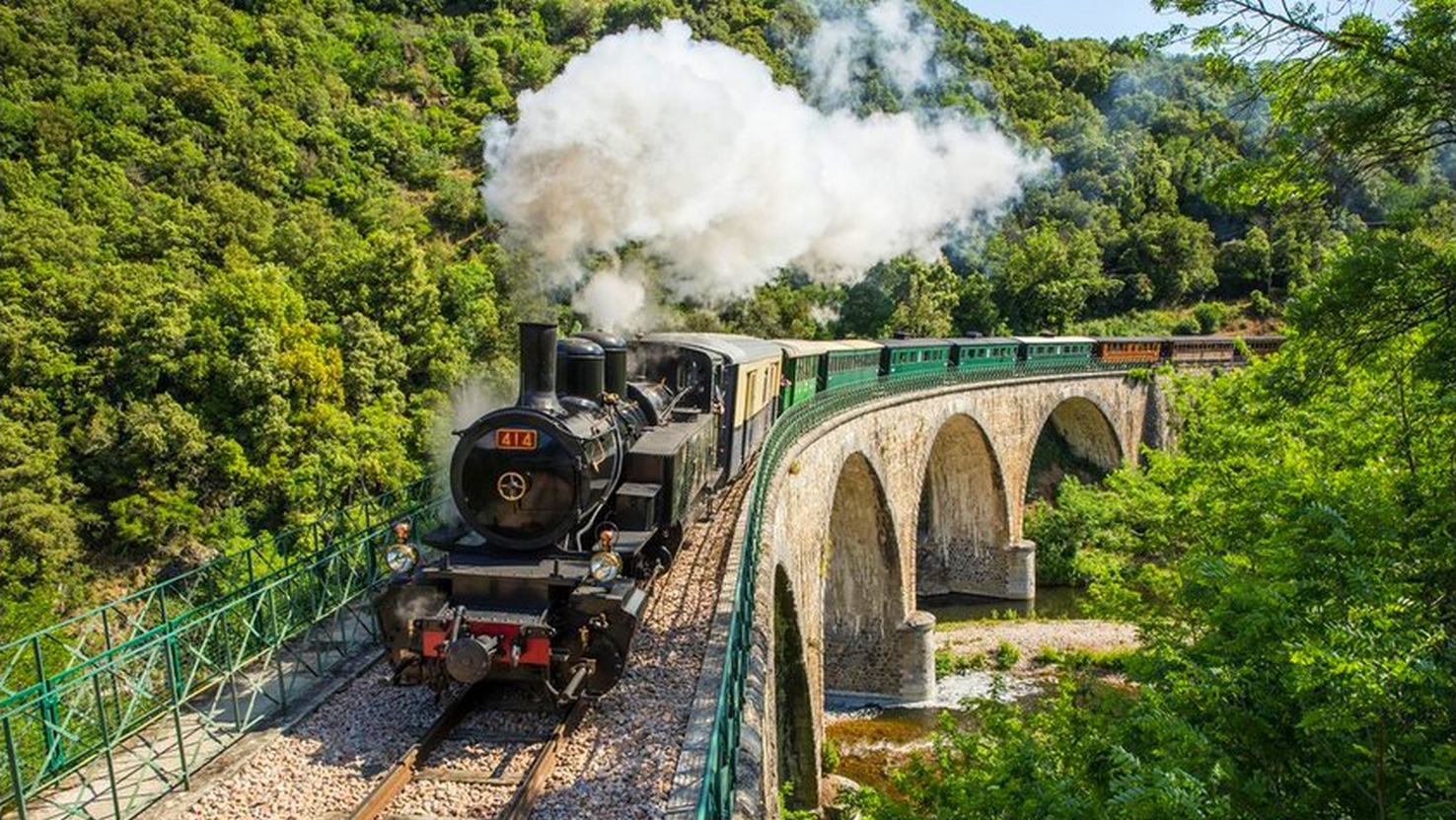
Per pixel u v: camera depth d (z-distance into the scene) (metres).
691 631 9.73
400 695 8.42
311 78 51.34
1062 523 37.56
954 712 23.91
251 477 27.50
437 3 66.56
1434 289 6.27
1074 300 61.28
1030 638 28.98
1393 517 7.64
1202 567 8.17
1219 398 13.55
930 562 36.78
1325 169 6.74
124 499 25.75
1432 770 5.97
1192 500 13.12
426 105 55.88
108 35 44.00
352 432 29.23
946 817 9.38
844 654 25.34
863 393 24.36
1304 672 6.73
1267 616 7.45
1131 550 15.19
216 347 28.30
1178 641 9.67
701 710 7.64
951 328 54.84
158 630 7.48
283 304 30.58
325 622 10.41
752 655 8.83
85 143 38.41
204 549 25.75
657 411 11.84
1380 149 6.48
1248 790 7.23
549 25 68.25
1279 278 67.62
